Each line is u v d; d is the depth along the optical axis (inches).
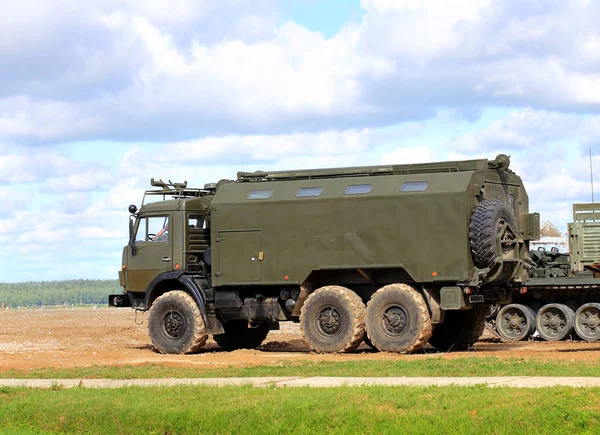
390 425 474.3
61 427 529.3
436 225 832.3
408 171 871.1
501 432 453.1
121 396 568.7
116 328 1387.8
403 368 684.1
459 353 835.4
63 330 1331.2
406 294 837.8
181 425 506.0
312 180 897.5
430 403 506.3
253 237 905.5
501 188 897.5
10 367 768.9
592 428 455.5
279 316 919.0
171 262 958.4
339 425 484.1
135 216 985.5
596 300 1115.3
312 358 808.9
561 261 1136.2
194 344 922.7
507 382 576.1
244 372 692.7
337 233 869.2
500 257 824.9
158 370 725.9
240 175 941.8
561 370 632.4
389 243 848.3
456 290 827.4
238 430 494.6
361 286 896.3
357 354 848.9
